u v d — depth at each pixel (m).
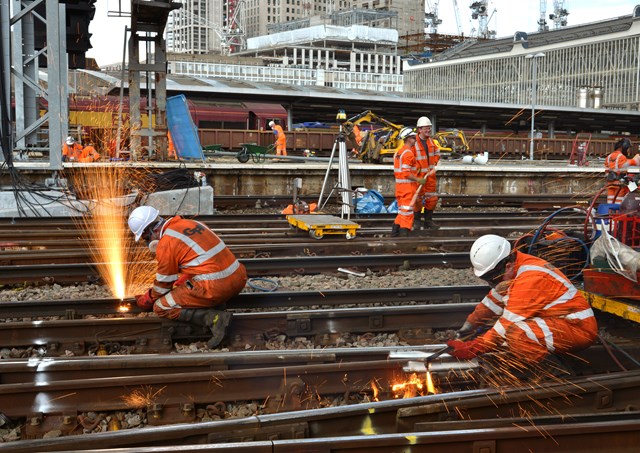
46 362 4.67
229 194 17.66
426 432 3.66
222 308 5.98
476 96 97.06
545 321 4.44
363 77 145.12
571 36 86.62
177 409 4.36
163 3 16.34
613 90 82.69
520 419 3.88
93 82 41.19
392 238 10.14
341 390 4.64
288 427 3.81
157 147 18.52
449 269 8.52
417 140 10.06
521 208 16.47
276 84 42.62
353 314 5.88
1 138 11.59
